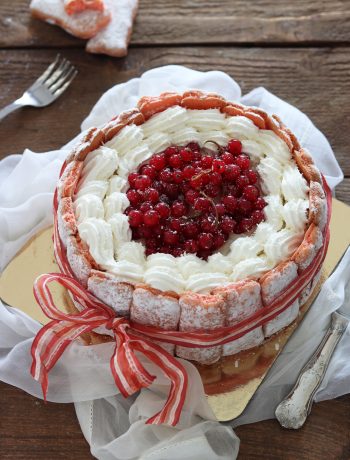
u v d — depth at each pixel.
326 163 0.59
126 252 0.46
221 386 0.48
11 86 0.66
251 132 0.52
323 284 0.52
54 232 0.50
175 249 0.48
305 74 0.66
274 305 0.46
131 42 0.68
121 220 0.47
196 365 0.49
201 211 0.48
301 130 0.61
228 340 0.46
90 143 0.50
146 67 0.67
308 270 0.47
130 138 0.51
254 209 0.49
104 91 0.66
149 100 0.52
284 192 0.49
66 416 0.50
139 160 0.50
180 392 0.45
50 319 0.50
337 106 0.65
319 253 0.48
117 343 0.46
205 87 0.63
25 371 0.50
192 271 0.46
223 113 0.53
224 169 0.49
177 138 0.52
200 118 0.52
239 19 0.69
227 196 0.49
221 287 0.45
